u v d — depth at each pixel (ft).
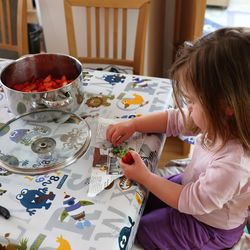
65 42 6.53
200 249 3.10
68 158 2.82
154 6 6.32
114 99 3.56
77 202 2.50
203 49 2.48
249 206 3.18
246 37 2.43
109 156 2.90
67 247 2.20
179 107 2.98
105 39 5.35
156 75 7.75
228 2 10.47
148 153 3.00
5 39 5.84
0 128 3.13
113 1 4.99
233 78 2.37
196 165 3.05
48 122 3.19
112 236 2.27
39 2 6.17
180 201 2.72
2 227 2.34
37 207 2.47
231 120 2.53
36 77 3.71
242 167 2.57
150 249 3.14
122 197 2.56
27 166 2.75
